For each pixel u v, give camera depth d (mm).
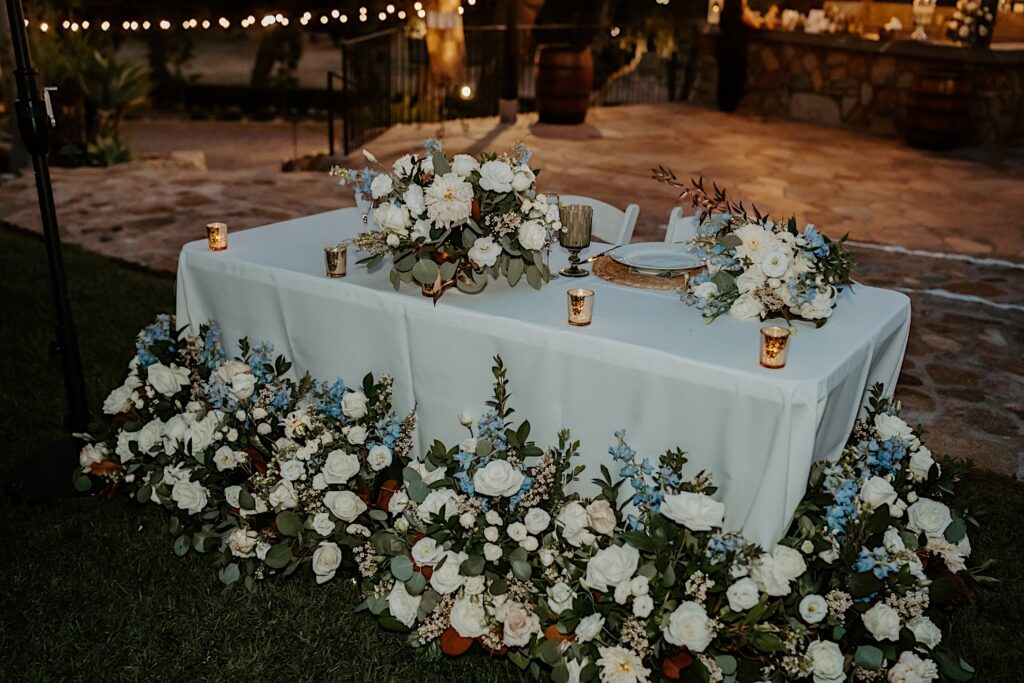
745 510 2162
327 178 7617
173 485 2771
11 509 3006
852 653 2215
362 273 2715
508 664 2402
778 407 2023
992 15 8805
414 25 10180
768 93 10516
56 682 2332
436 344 2486
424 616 2383
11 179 7617
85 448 2967
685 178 7523
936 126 8711
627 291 2566
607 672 2104
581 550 2252
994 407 3725
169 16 14859
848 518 2201
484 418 2385
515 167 2490
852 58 9656
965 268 5438
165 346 3002
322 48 19109
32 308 4680
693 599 2127
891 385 2668
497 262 2486
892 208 6758
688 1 11344
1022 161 8422
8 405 3693
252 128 14266
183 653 2422
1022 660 2381
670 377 2152
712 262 2352
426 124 9930
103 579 2680
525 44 11656
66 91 9039
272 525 2637
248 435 2748
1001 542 2842
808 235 2312
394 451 2619
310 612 2568
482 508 2398
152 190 7105
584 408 2312
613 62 12047
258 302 2844
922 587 2230
